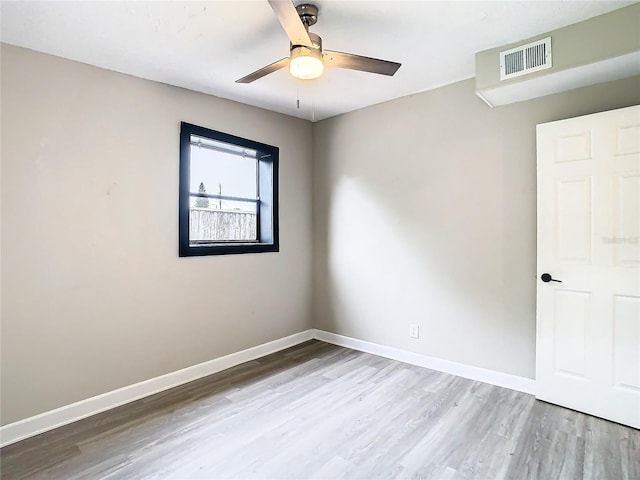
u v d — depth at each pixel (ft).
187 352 9.94
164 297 9.48
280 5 5.03
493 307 9.40
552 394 8.24
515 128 8.98
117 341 8.64
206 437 7.13
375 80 9.75
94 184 8.29
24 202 7.36
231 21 6.76
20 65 7.32
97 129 8.34
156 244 9.32
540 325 8.39
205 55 8.05
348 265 12.53
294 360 11.37
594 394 7.68
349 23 6.92
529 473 5.98
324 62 6.63
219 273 10.70
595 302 7.66
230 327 10.98
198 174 10.59
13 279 7.24
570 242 7.95
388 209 11.42
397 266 11.23
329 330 13.21
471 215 9.72
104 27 6.84
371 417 7.80
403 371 10.34
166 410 8.26
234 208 11.58
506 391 8.98
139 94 9.04
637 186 7.18
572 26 7.02
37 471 6.19
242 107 11.30
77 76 8.07
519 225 8.97
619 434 7.05
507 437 7.00
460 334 9.97
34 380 7.47
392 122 11.24
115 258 8.62
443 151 10.19
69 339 7.93
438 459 6.38
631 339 7.26
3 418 7.09
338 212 12.80
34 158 7.47
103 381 8.40
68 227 7.93
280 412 8.08
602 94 7.81
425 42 7.69
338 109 12.12
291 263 12.86
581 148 7.79
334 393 8.99
